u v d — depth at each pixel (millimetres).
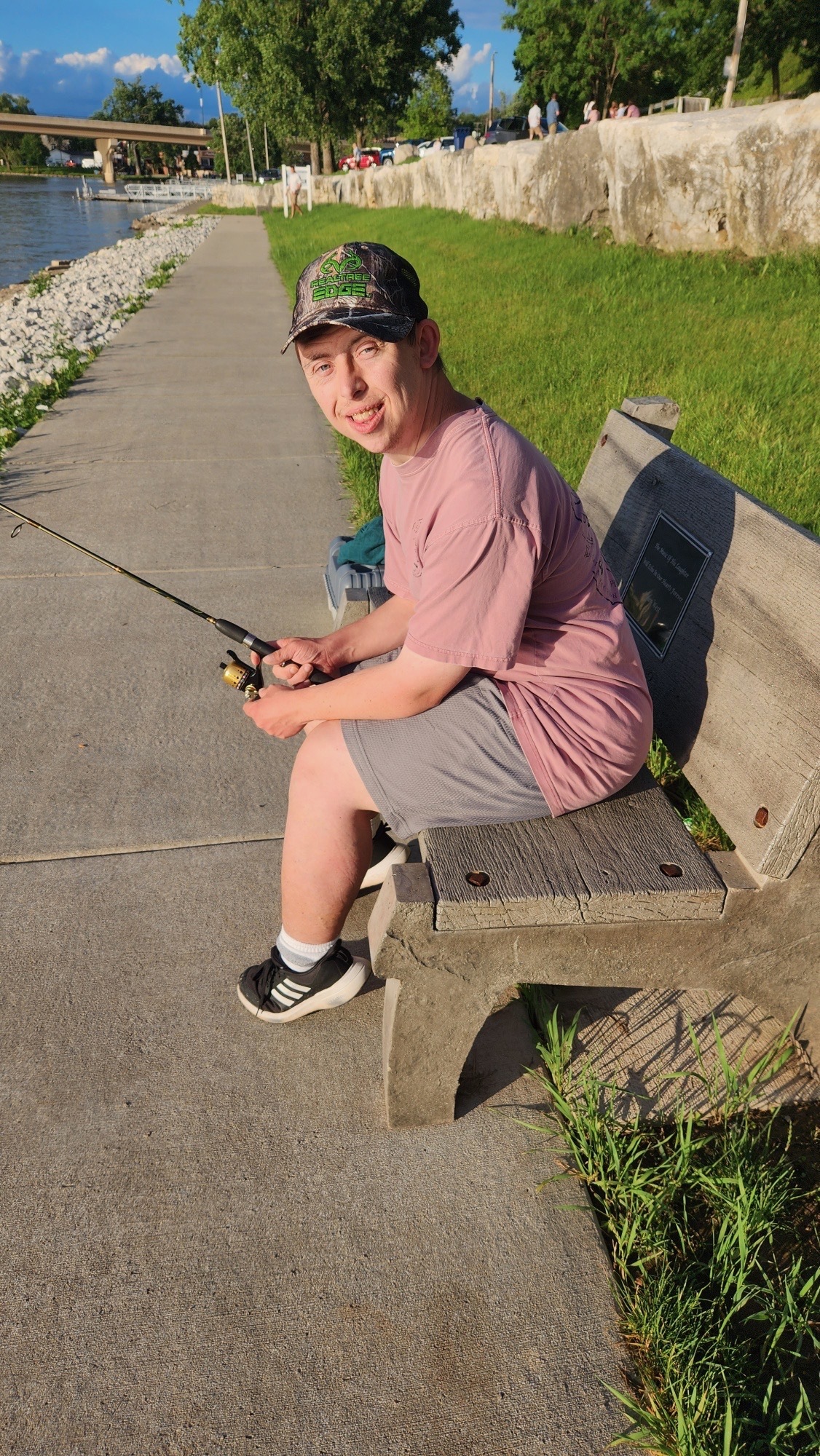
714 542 2066
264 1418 1440
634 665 1850
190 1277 1629
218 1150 1847
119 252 22188
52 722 3234
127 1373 1494
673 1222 1727
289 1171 1808
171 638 3801
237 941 2352
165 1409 1450
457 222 16469
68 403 7426
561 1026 2135
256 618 3932
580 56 44250
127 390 7816
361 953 2275
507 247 12336
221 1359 1514
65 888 2508
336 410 1605
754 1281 1654
